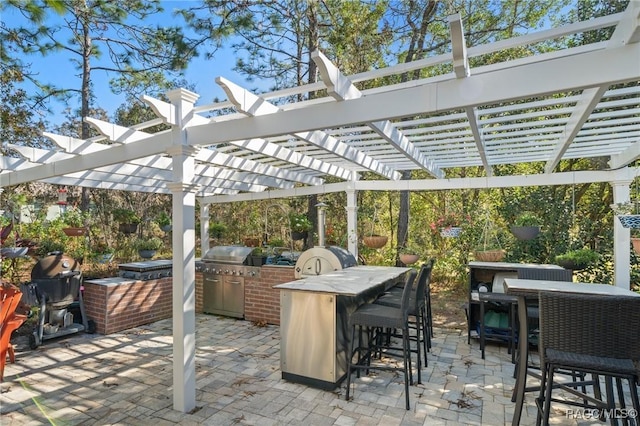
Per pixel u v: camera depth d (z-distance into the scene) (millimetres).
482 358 4500
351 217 6918
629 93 3064
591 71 2059
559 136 4047
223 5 7523
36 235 6766
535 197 7082
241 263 6379
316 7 7645
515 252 7000
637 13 1841
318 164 5793
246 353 4672
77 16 7684
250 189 8062
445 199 9656
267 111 3154
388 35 7934
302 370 3750
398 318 3373
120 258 9727
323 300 3662
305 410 3234
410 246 7133
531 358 4496
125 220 7438
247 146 4242
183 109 3346
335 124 2775
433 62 2770
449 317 6426
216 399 3447
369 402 3375
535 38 2520
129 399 3461
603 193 7336
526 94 2211
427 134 4492
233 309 6438
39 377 3959
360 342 4152
